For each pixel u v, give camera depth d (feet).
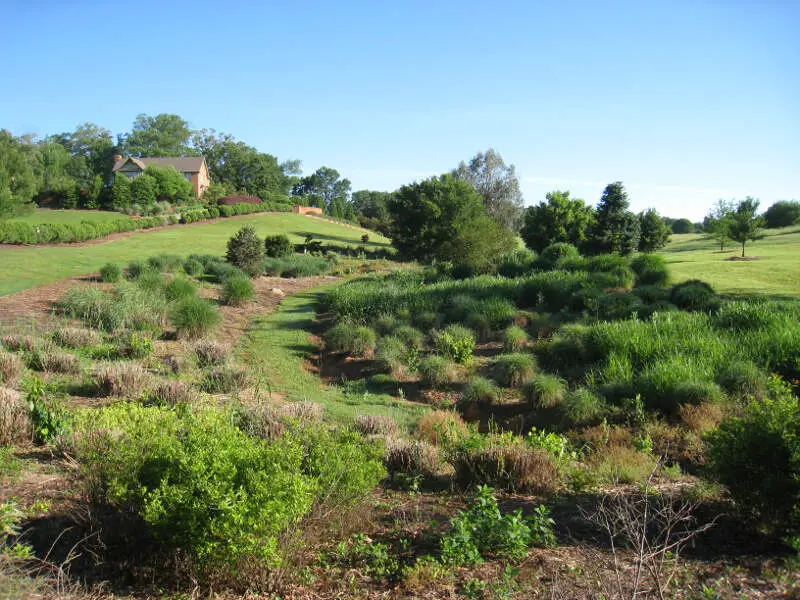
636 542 12.62
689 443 26.09
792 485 13.79
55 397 26.48
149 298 54.90
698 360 35.68
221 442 13.66
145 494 12.76
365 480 16.15
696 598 11.41
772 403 15.47
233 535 11.73
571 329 45.96
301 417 26.23
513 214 191.01
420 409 36.42
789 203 203.41
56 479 17.22
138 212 192.65
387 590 12.35
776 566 12.81
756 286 71.00
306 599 12.02
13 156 155.53
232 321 61.67
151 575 12.60
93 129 337.52
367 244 184.03
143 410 17.52
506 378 39.96
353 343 49.60
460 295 64.13
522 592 11.94
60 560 12.80
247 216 213.25
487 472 20.53
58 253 95.45
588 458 25.18
